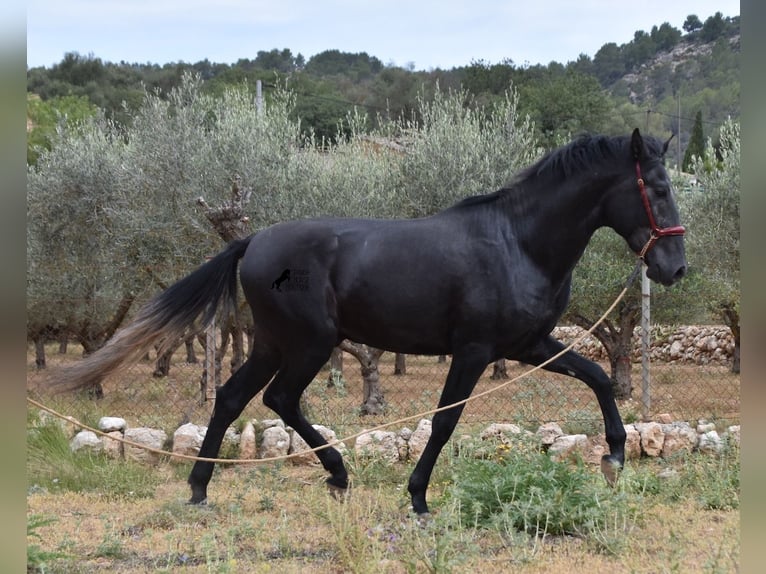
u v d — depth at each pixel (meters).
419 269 5.60
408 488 5.66
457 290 5.54
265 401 6.05
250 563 4.78
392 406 12.27
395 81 48.06
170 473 7.46
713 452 7.40
